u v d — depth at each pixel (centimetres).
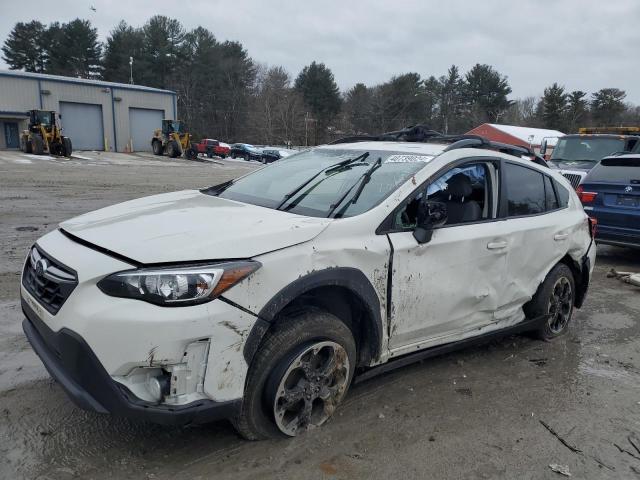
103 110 4238
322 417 329
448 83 9662
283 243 293
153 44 8069
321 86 8612
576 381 424
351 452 310
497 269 414
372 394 381
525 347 490
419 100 8431
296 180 409
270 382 297
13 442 300
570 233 493
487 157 429
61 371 274
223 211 348
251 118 8281
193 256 269
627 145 1320
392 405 367
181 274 258
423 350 385
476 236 392
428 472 297
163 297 255
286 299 286
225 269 267
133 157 3847
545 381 421
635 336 536
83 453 295
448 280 374
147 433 316
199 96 8375
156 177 2231
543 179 488
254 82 9062
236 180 465
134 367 256
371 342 342
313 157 453
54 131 3183
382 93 8400
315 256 301
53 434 310
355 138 505
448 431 340
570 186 534
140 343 253
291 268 290
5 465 280
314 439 319
